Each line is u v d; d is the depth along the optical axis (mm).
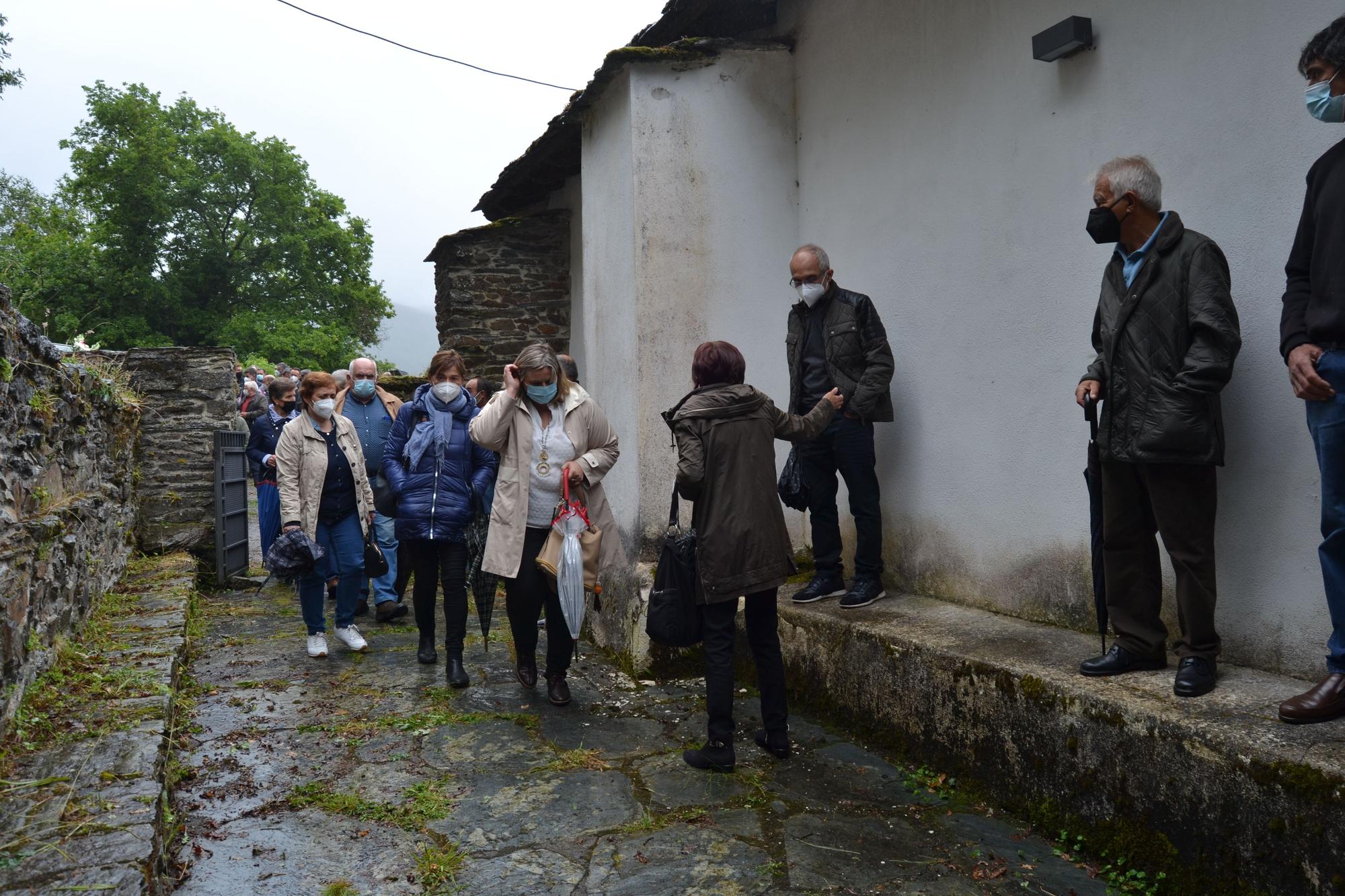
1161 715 2451
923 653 3371
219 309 38281
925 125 4266
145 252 36594
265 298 38375
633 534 5090
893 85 4477
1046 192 3578
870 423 4293
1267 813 2135
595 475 4137
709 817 2949
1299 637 2734
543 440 4105
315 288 39250
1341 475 2248
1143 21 3160
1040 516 3664
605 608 5266
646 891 2471
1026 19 3658
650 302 5012
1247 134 2818
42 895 1767
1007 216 3783
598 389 5688
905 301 4453
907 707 3465
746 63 5191
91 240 34812
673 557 3469
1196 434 2592
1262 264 2787
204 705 4090
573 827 2875
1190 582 2666
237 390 7789
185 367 7258
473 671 4727
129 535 6473
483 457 4629
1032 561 3707
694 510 3494
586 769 3377
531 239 8430
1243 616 2904
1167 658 3062
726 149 5160
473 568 4414
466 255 8320
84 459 4734
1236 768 2215
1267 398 2795
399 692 4336
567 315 8500
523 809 3020
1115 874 2498
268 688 4375
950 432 4168
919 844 2750
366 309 40969
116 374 6738
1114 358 2781
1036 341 3652
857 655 3748
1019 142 3713
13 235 28234
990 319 3898
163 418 7191
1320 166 2324
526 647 4273
